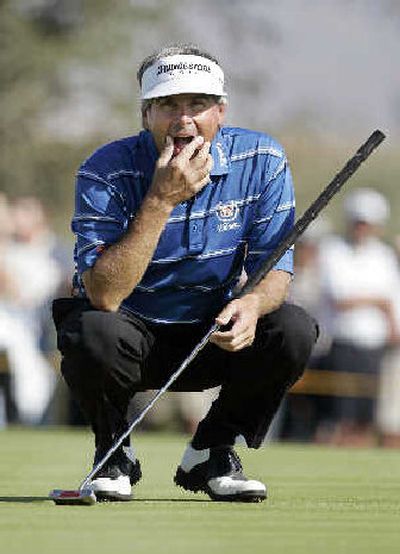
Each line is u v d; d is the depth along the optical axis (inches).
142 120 692.1
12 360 1621.6
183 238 692.1
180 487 794.8
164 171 662.5
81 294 712.4
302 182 3469.5
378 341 1558.8
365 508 684.7
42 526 597.0
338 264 1553.9
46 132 3088.1
